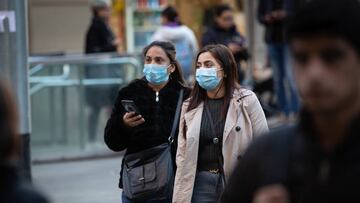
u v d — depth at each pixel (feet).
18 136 16.10
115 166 63.98
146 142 35.29
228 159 33.30
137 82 35.94
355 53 15.87
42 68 64.95
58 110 65.87
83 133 66.95
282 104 70.54
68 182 58.95
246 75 80.43
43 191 16.42
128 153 35.73
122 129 35.45
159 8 93.35
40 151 65.62
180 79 36.22
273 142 16.84
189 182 33.60
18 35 41.88
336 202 15.75
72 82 66.08
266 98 79.05
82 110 66.64
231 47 67.77
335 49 15.79
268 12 68.95
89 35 74.59
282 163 16.55
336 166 15.89
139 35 92.89
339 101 15.81
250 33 81.71
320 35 15.79
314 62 15.85
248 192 17.07
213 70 33.73
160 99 35.63
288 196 16.28
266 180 16.63
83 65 66.23
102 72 66.80
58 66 65.46
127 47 92.17
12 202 15.46
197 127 33.68
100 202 53.21
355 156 15.79
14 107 15.97
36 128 65.26
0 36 41.57
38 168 63.82
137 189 35.12
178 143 34.42
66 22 87.92
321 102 15.76
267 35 69.51
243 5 90.33
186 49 70.54
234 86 34.09
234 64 34.19
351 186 15.67
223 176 33.22
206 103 34.19
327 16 15.71
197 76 34.04
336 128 16.03
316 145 16.17
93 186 57.67
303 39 15.93
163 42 35.96
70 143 66.59
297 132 16.61
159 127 35.37
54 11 87.56
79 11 88.07
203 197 33.32
